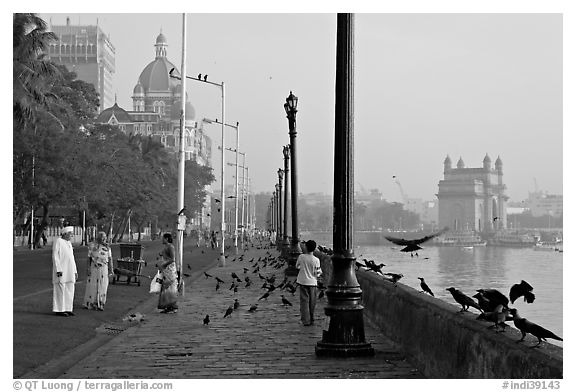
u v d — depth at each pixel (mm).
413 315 10508
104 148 58250
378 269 15133
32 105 39344
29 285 23828
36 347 11711
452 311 8820
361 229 162875
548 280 35156
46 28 39406
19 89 37875
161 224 101125
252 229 123688
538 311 22516
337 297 11320
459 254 78750
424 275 34500
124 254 25312
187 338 13555
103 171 54188
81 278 28016
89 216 69188
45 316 15516
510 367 6699
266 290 24531
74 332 13539
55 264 15797
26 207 56219
